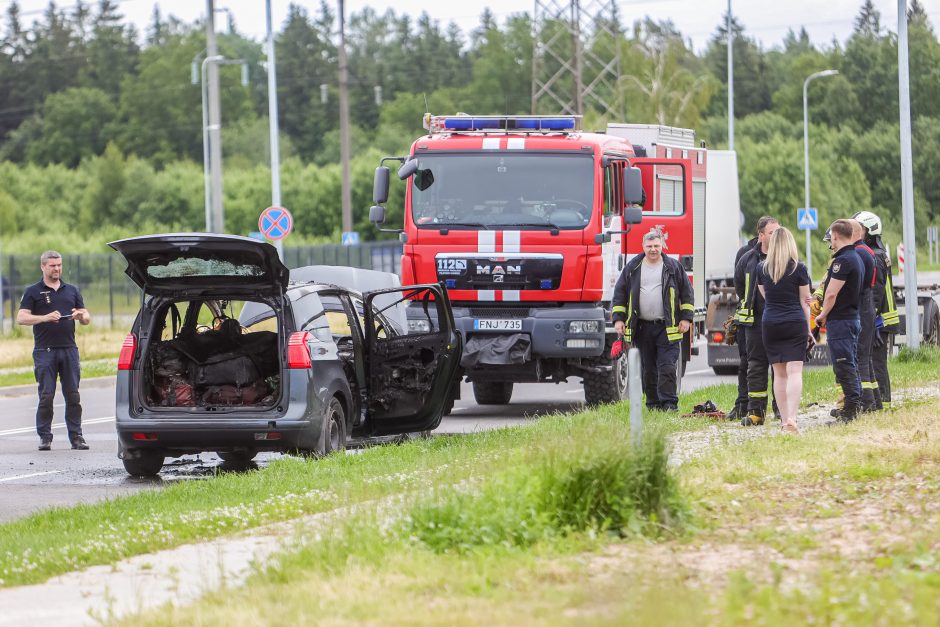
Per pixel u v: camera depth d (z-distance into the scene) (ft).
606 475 66.69
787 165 652.48
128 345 99.30
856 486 77.71
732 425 110.73
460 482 78.18
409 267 136.36
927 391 131.54
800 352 103.81
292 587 56.44
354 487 82.17
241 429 96.99
